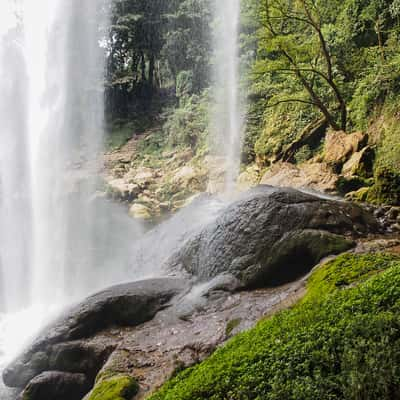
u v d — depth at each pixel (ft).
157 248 30.19
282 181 37.27
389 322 8.60
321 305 10.58
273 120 52.16
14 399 17.49
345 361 8.14
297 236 19.07
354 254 16.19
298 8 43.55
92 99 80.48
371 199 28.45
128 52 93.56
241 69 61.77
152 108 90.27
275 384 8.31
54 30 74.90
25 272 39.09
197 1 80.59
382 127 36.04
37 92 68.49
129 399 12.87
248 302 17.39
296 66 41.04
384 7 40.73
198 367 10.50
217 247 20.86
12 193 56.70
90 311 18.66
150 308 19.16
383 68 36.58
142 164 72.69
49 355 17.85
